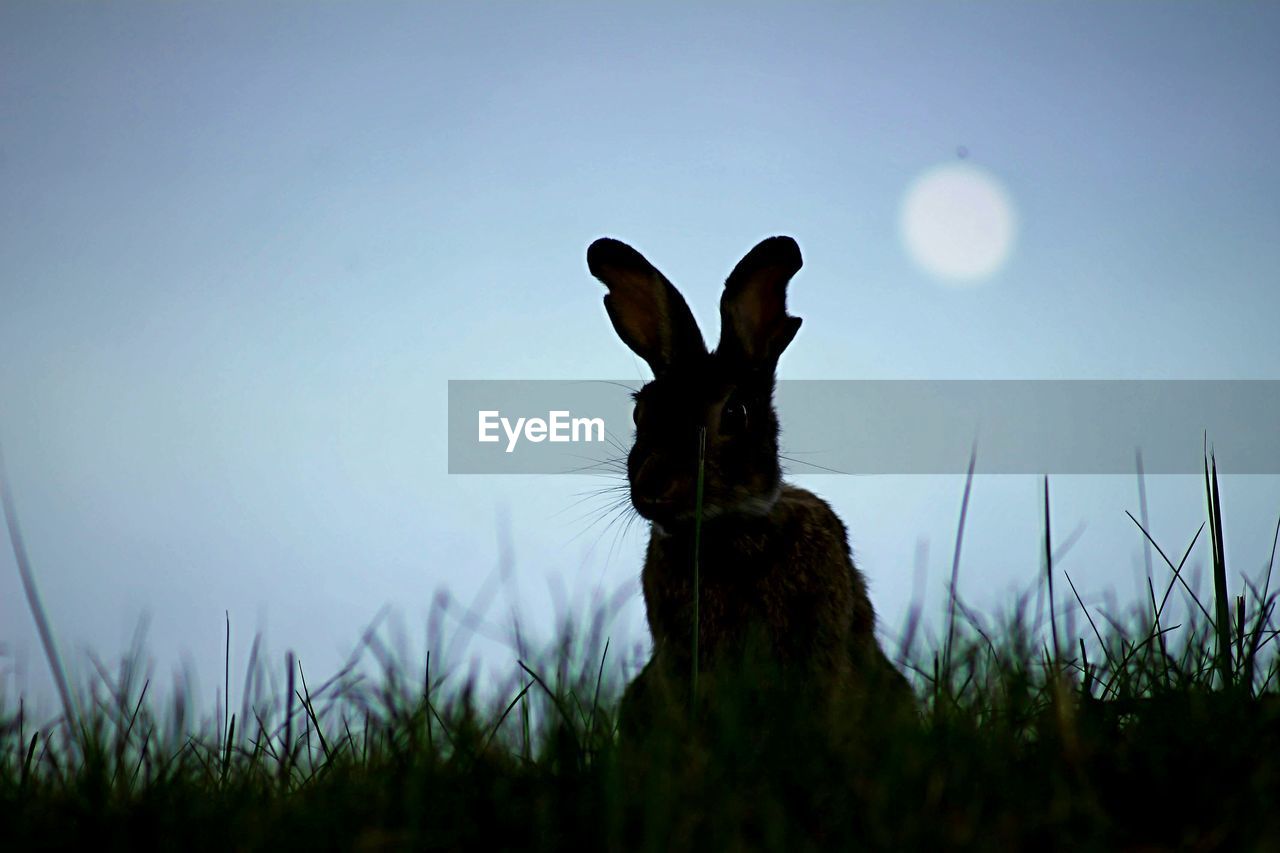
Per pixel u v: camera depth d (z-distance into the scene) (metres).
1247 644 16.72
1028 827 12.80
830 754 14.57
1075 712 15.91
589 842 13.45
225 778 15.92
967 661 18.75
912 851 12.34
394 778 14.92
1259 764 13.70
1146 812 13.48
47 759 16.78
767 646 20.95
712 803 13.31
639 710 19.25
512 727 18.31
